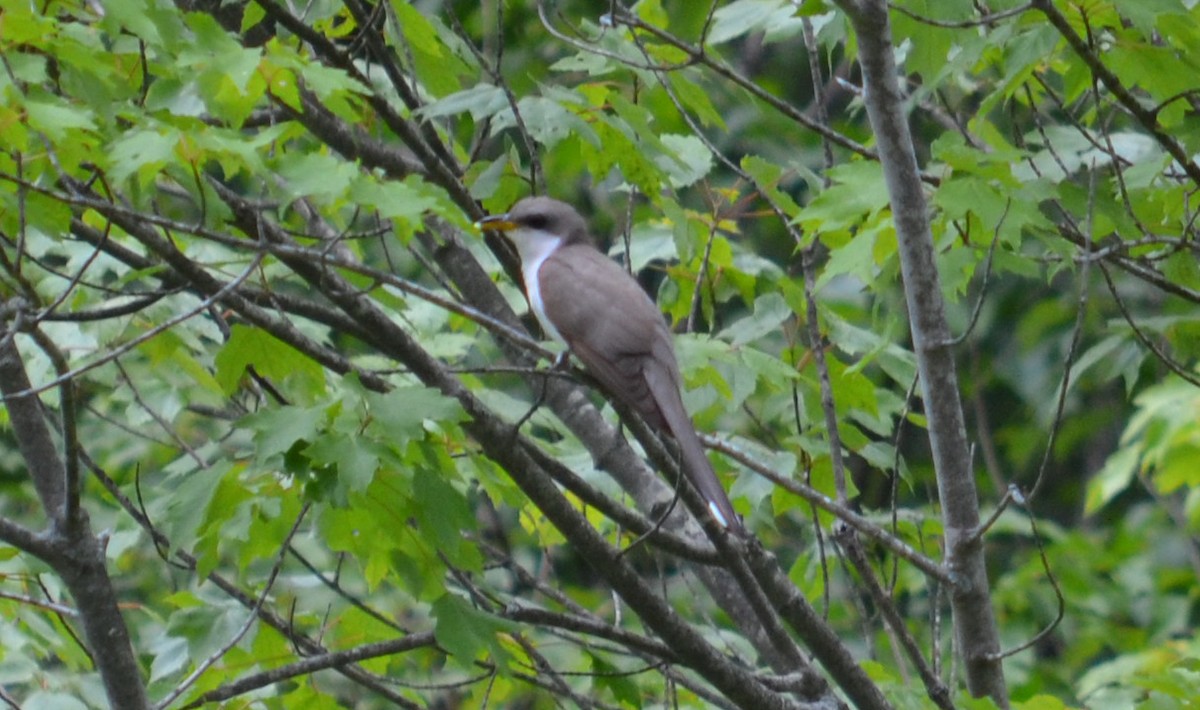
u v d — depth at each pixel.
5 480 16.75
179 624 10.09
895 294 11.37
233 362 9.59
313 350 9.51
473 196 11.16
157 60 8.68
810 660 11.09
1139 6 9.53
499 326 8.95
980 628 10.05
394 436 8.05
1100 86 12.12
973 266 9.90
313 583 11.79
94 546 8.83
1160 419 14.80
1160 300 19.11
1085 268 9.30
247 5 10.53
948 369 9.90
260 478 8.81
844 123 20.30
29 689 12.38
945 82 12.39
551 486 9.77
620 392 10.45
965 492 9.98
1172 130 10.41
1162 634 17.67
